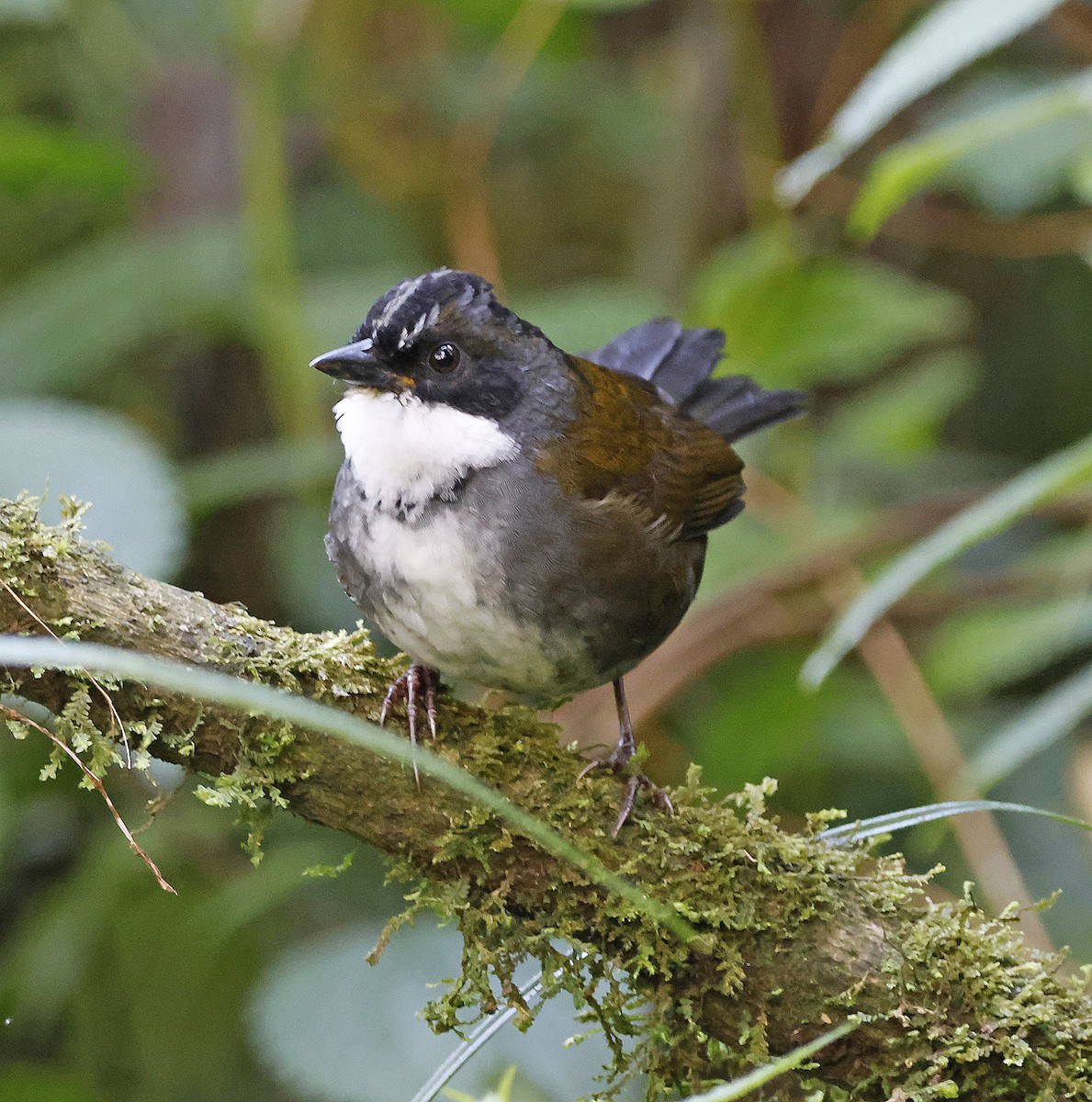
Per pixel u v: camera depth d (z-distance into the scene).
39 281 10.79
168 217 11.42
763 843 5.16
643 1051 5.26
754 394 8.60
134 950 9.48
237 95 10.95
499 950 5.19
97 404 11.65
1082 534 10.84
